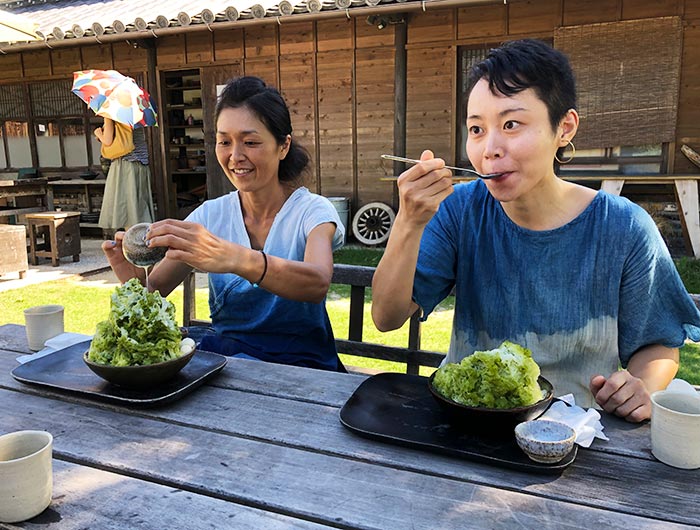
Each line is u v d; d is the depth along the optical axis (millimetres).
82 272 6293
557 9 6609
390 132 7465
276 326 2010
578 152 6840
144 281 1943
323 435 1237
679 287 1463
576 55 6602
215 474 1098
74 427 1301
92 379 1521
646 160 6613
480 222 1532
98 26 7133
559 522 941
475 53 7004
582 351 1478
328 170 7832
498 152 1264
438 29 7035
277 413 1347
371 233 7551
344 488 1045
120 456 1172
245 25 6539
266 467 1119
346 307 4785
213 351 1975
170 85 9812
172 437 1246
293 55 7715
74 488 1065
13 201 7836
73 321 4391
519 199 1428
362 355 2479
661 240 1466
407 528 931
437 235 1577
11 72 9320
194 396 1448
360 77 7469
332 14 6098
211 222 2156
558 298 1456
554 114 1267
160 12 7930
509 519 950
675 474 1073
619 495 1012
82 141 9203
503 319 1521
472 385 1183
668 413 1084
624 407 1271
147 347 1390
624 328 1499
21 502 962
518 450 1133
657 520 946
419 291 1567
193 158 9938
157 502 1019
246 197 2088
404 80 7141
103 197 8391
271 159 1979
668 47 6312
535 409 1159
